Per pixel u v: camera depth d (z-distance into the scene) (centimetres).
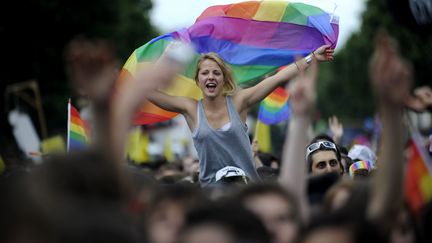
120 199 904
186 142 5778
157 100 1777
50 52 7131
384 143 927
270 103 2541
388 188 940
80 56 836
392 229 951
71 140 2041
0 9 6969
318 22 1958
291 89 998
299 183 1009
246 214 851
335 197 1057
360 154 2381
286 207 970
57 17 7119
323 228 908
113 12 7775
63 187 870
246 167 1764
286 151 1012
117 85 1897
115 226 840
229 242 833
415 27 1169
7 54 7031
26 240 815
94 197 873
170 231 987
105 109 857
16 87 5753
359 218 923
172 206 987
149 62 1908
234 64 2017
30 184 845
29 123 3762
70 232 821
